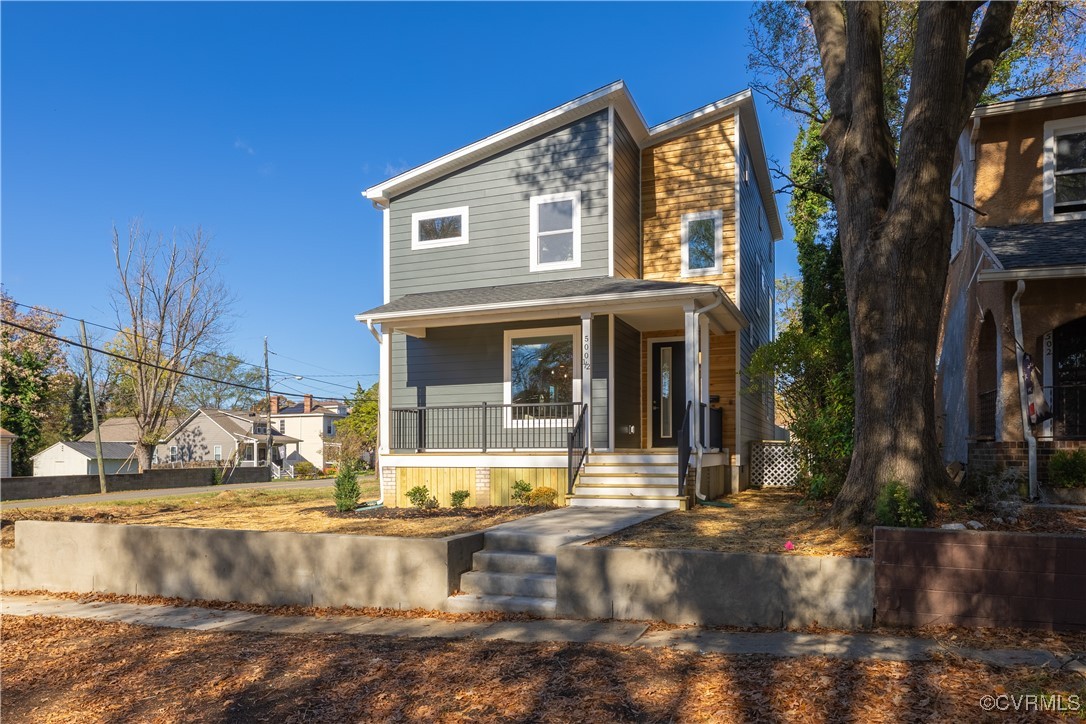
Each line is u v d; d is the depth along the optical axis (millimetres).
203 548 9164
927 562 6305
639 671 5480
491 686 5352
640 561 7102
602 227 14898
